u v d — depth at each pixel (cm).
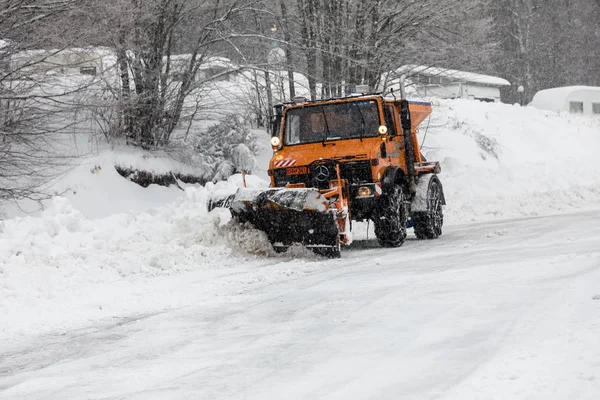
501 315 684
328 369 572
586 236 1298
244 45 2967
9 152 2095
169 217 1733
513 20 7919
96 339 788
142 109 2620
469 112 4231
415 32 2947
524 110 4556
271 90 3050
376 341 645
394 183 1523
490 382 487
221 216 1529
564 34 8644
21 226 1484
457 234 1669
